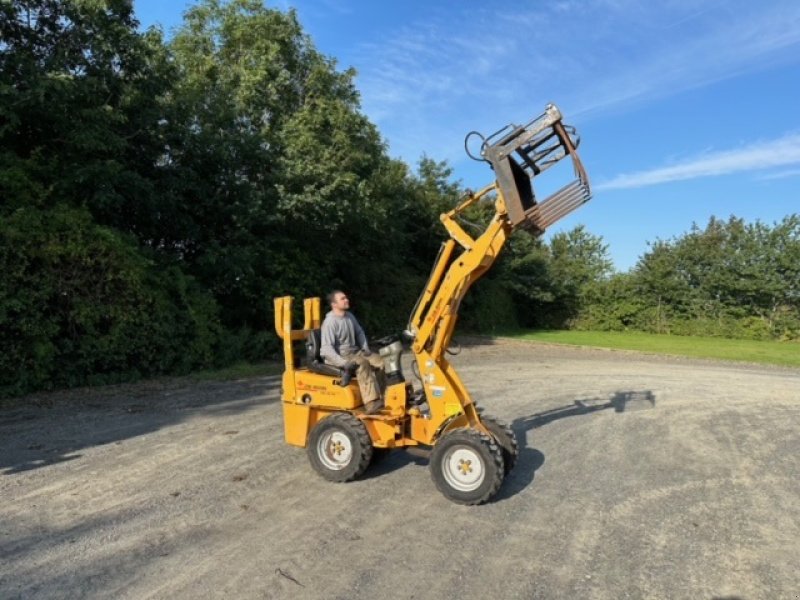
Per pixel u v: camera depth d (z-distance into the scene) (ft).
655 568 13.20
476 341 77.71
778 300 105.09
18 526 14.85
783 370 54.60
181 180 42.42
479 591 12.03
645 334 108.68
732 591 12.25
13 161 32.83
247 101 53.88
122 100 39.06
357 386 18.97
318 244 58.49
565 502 17.19
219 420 26.37
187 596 11.64
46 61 34.55
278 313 19.85
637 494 17.99
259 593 11.78
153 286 38.75
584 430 26.09
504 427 19.13
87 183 35.27
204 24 59.93
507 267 109.81
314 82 58.23
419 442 18.20
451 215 17.85
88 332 34.42
